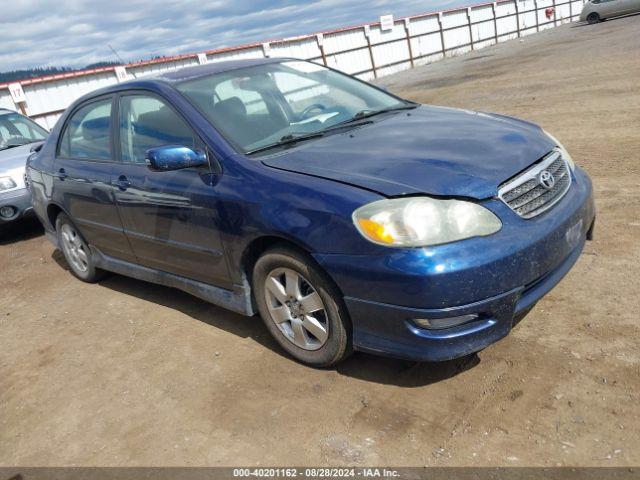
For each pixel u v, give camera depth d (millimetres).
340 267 2699
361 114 3873
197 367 3436
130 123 4016
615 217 4484
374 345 2787
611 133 7148
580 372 2740
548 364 2840
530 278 2660
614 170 5664
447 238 2516
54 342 4141
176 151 3186
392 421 2662
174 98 3654
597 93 10016
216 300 3623
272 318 3270
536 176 2891
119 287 4992
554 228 2762
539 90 11781
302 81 4125
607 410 2473
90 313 4531
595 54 16203
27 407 3359
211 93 3697
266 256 3096
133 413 3098
